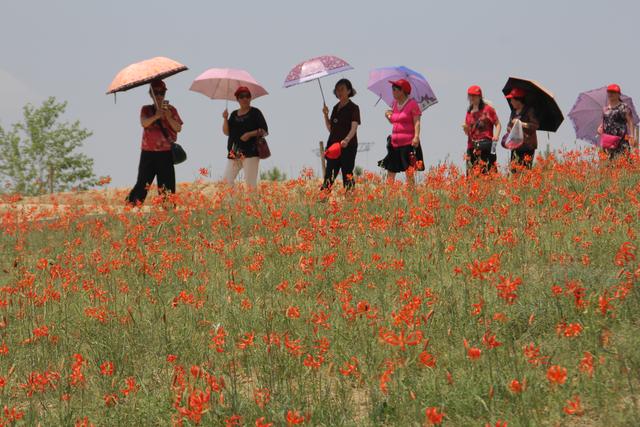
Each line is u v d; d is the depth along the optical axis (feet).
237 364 42.98
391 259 55.36
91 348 46.70
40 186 284.61
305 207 77.05
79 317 52.85
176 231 70.64
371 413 34.42
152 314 51.19
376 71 97.14
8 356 46.55
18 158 281.74
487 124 84.17
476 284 47.83
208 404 34.78
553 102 83.41
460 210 61.87
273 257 61.11
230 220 74.90
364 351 40.93
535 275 48.93
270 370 38.37
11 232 85.87
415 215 60.85
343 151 86.33
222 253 62.80
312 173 78.02
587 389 33.42
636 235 53.52
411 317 37.65
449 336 40.52
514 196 62.23
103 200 100.01
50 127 287.07
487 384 34.99
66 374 43.62
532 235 54.34
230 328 46.91
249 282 56.49
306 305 49.37
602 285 43.62
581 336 38.29
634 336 37.60
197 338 46.75
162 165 92.43
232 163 89.40
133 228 75.66
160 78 90.48
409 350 39.17
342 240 61.67
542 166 77.51
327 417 34.94
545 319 41.19
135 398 38.65
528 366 36.11
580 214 62.23
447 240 57.93
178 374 37.99
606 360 35.58
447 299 45.14
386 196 75.82
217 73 96.53
